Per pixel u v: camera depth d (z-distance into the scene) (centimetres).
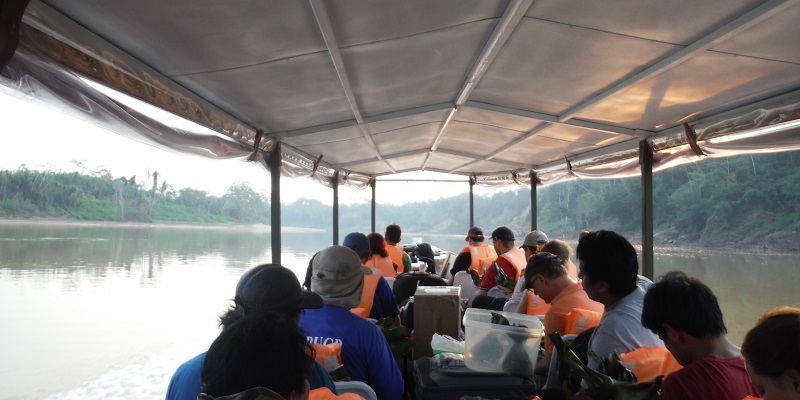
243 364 85
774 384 99
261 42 240
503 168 886
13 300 1175
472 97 425
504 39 272
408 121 504
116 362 816
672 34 244
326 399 130
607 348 195
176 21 203
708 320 142
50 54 181
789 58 255
